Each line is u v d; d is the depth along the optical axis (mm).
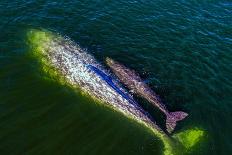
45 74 29312
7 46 30922
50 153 23688
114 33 34156
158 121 27047
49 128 25281
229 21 38031
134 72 30500
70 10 35812
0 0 35438
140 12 37219
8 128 24750
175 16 37469
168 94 29203
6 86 27672
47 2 36312
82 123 26125
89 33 33656
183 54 33125
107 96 28250
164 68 31438
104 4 37406
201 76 31188
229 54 33875
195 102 28844
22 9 34875
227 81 31031
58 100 27500
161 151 25000
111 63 30906
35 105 26750
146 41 33906
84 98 28078
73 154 23875
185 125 26953
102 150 24500
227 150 25500
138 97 28594
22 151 23469
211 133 26594
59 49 31391
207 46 34438
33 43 31672
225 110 28484
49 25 33719
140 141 25500
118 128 26250
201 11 38812
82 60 30750
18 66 29453
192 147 25469
